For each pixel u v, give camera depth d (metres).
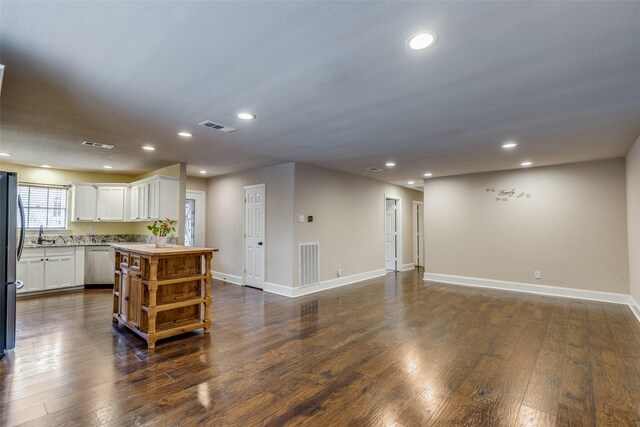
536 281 5.80
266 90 2.58
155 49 1.98
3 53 2.02
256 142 4.19
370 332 3.70
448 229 6.85
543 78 2.35
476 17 1.66
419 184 8.30
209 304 3.70
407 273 8.09
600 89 2.53
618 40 1.86
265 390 2.41
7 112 3.05
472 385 2.49
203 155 5.00
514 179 6.09
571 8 1.58
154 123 3.40
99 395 2.33
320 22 1.71
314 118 3.23
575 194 5.50
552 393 2.38
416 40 1.88
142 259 3.46
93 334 3.60
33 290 5.48
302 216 5.74
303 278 5.71
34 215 6.01
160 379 2.57
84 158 5.22
